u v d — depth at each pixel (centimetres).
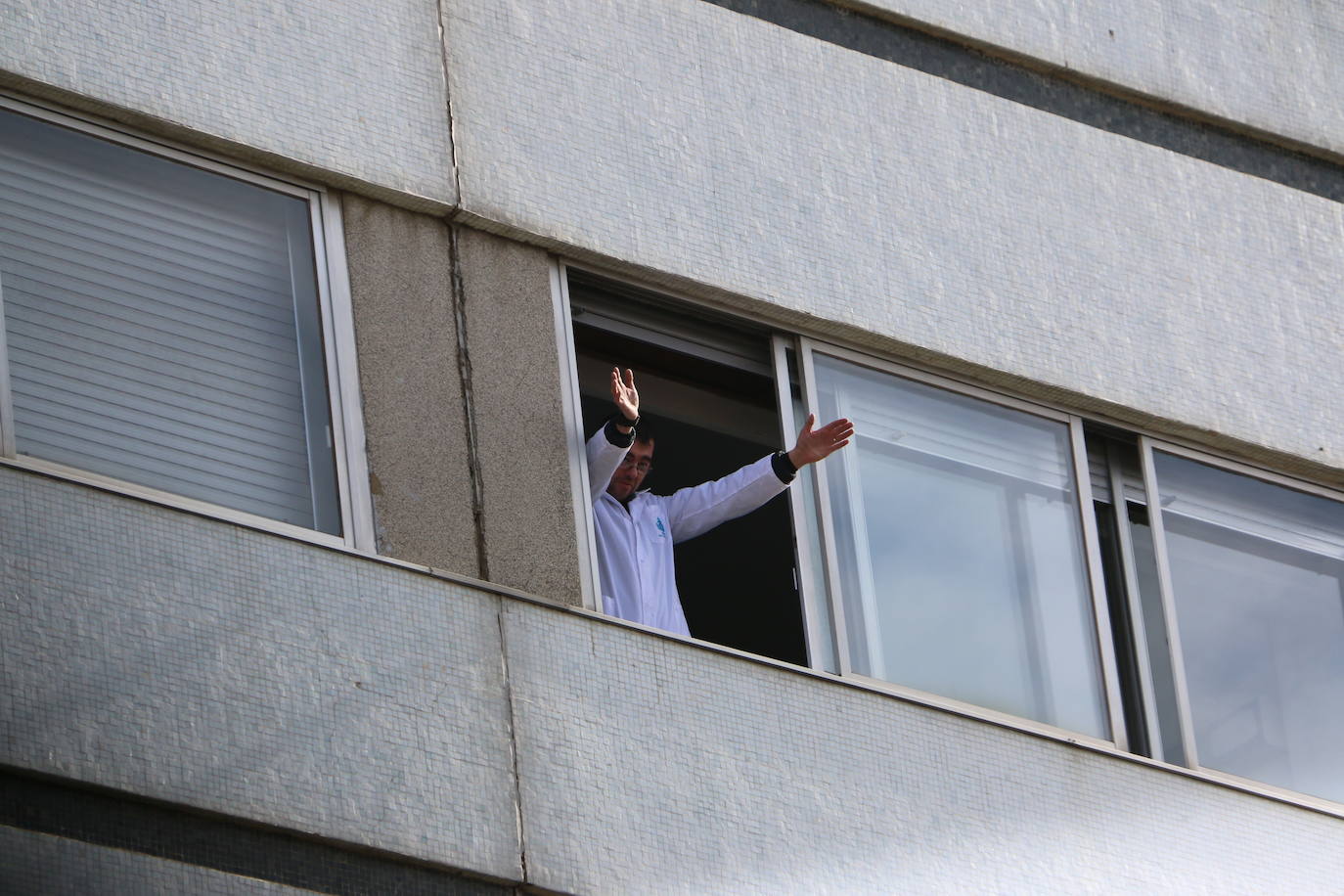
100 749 2028
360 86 2369
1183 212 2789
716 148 2531
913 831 2347
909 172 2633
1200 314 2753
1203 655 2656
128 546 2103
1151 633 2642
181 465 2195
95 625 2066
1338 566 2778
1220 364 2744
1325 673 2714
